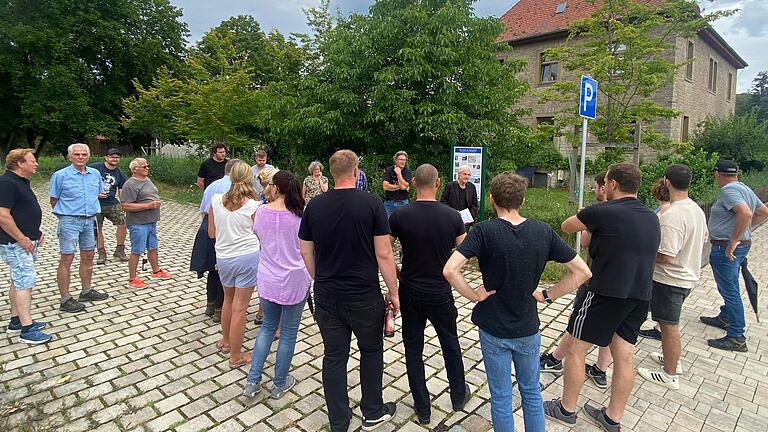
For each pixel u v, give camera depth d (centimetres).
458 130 943
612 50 1023
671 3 957
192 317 463
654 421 292
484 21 981
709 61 1848
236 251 341
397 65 947
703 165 938
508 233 225
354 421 291
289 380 330
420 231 265
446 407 307
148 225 567
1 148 2625
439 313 276
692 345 405
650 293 261
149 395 319
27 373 346
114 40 2283
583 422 290
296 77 1623
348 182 267
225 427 283
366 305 261
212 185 428
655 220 263
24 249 393
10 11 2173
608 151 994
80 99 2220
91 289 508
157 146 2650
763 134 1588
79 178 474
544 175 1850
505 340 230
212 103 1432
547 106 1858
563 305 506
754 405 311
